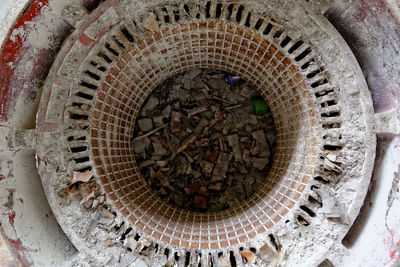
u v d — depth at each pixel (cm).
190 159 505
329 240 343
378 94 329
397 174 306
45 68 341
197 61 464
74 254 373
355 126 333
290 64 354
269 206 405
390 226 304
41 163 336
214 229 403
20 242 320
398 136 309
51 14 307
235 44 379
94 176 361
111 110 393
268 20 327
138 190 441
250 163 503
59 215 347
